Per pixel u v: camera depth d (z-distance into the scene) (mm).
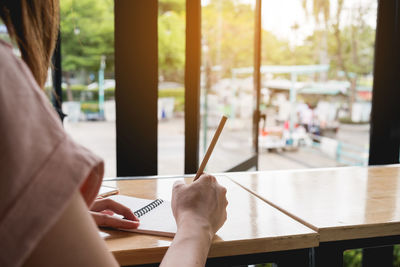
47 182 302
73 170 319
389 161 2697
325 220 896
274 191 1159
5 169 284
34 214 290
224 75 3092
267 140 5441
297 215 931
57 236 306
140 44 1979
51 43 462
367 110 5973
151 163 2061
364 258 2455
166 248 729
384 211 976
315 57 4824
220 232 805
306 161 5133
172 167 3564
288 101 5430
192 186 694
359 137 5961
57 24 469
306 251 840
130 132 2021
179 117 5016
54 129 325
